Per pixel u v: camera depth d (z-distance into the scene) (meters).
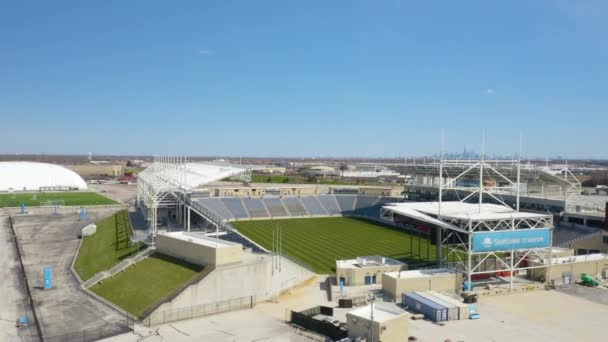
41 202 170.75
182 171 127.94
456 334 53.06
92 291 69.31
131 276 70.44
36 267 83.50
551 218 74.25
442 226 72.00
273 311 61.62
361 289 70.94
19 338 52.56
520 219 72.94
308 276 77.44
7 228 121.94
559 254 82.62
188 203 107.00
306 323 55.25
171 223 113.69
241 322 57.22
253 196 158.00
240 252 66.12
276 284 69.44
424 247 102.69
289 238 113.06
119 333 53.53
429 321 57.22
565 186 107.12
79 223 129.12
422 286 66.69
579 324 56.88
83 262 86.00
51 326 55.72
